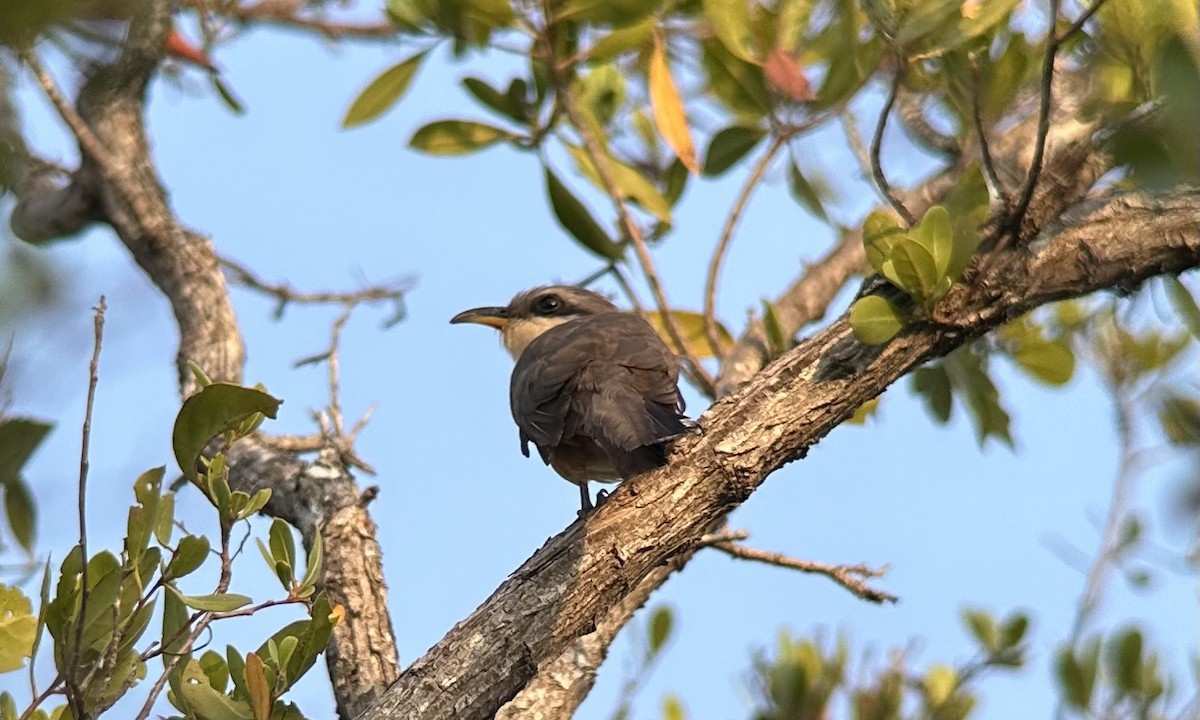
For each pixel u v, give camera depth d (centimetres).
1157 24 931
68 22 419
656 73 1233
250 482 1174
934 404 1352
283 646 810
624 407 1026
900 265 871
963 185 891
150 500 829
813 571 1123
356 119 1242
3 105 546
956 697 1288
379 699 855
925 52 905
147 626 817
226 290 1354
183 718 832
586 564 872
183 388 1295
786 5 1232
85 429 757
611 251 1293
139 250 1373
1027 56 1059
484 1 1173
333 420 1193
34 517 930
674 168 1364
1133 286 952
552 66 1207
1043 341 1377
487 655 851
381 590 1087
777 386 916
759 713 1295
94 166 1383
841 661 1305
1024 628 1325
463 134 1281
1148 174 735
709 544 1112
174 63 1398
